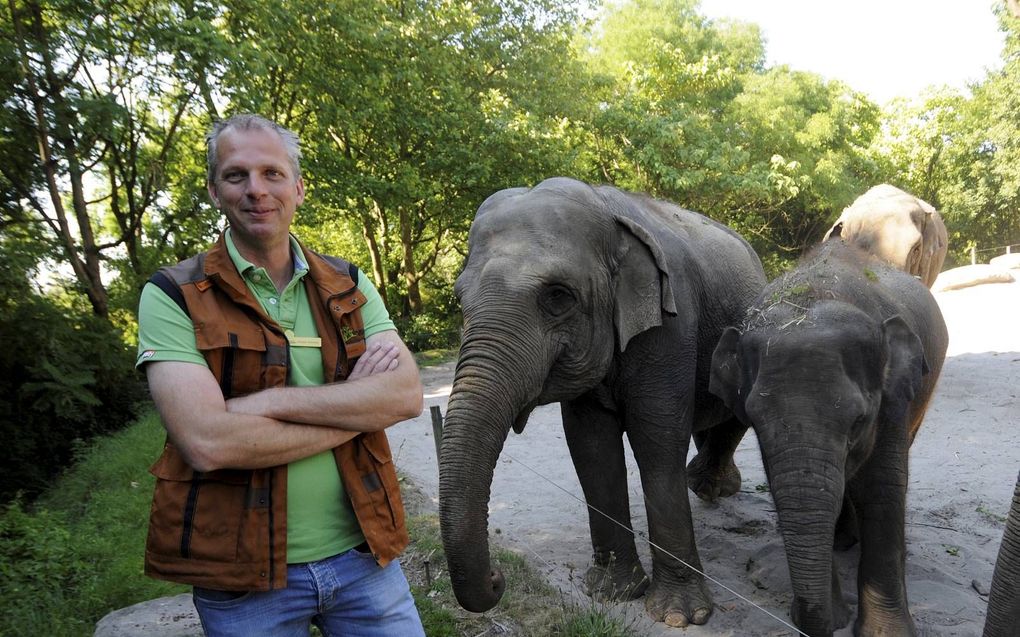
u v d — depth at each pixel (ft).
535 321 11.69
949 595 13.71
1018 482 8.05
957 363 36.14
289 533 6.32
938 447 24.02
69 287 43.83
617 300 12.94
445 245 80.79
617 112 70.90
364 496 6.61
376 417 6.56
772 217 97.55
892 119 128.57
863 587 12.14
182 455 5.97
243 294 6.36
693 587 13.62
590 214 12.76
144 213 52.11
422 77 57.88
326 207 58.65
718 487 19.83
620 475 14.49
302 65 52.65
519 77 67.26
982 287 63.52
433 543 16.01
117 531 18.04
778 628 12.87
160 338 6.07
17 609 12.83
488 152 60.80
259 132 6.48
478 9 64.18
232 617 6.20
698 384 15.48
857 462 11.44
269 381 6.33
